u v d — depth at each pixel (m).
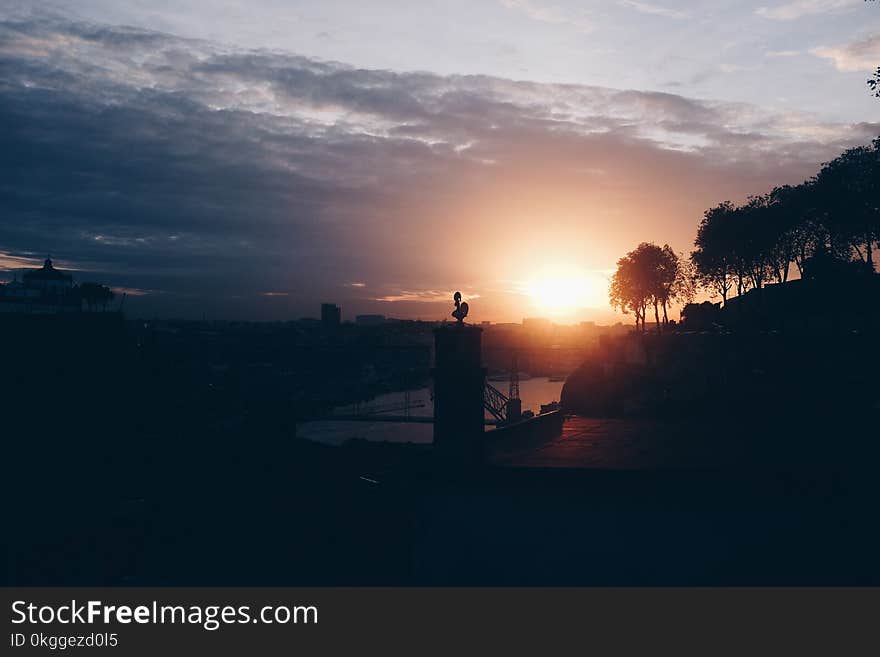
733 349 29.33
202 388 38.72
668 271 86.06
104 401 30.61
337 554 14.04
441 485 9.61
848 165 52.47
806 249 63.31
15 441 25.64
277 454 28.20
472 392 10.30
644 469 9.15
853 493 8.58
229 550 15.41
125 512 19.91
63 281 118.12
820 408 18.28
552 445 12.29
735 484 8.84
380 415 175.50
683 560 8.96
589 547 9.22
